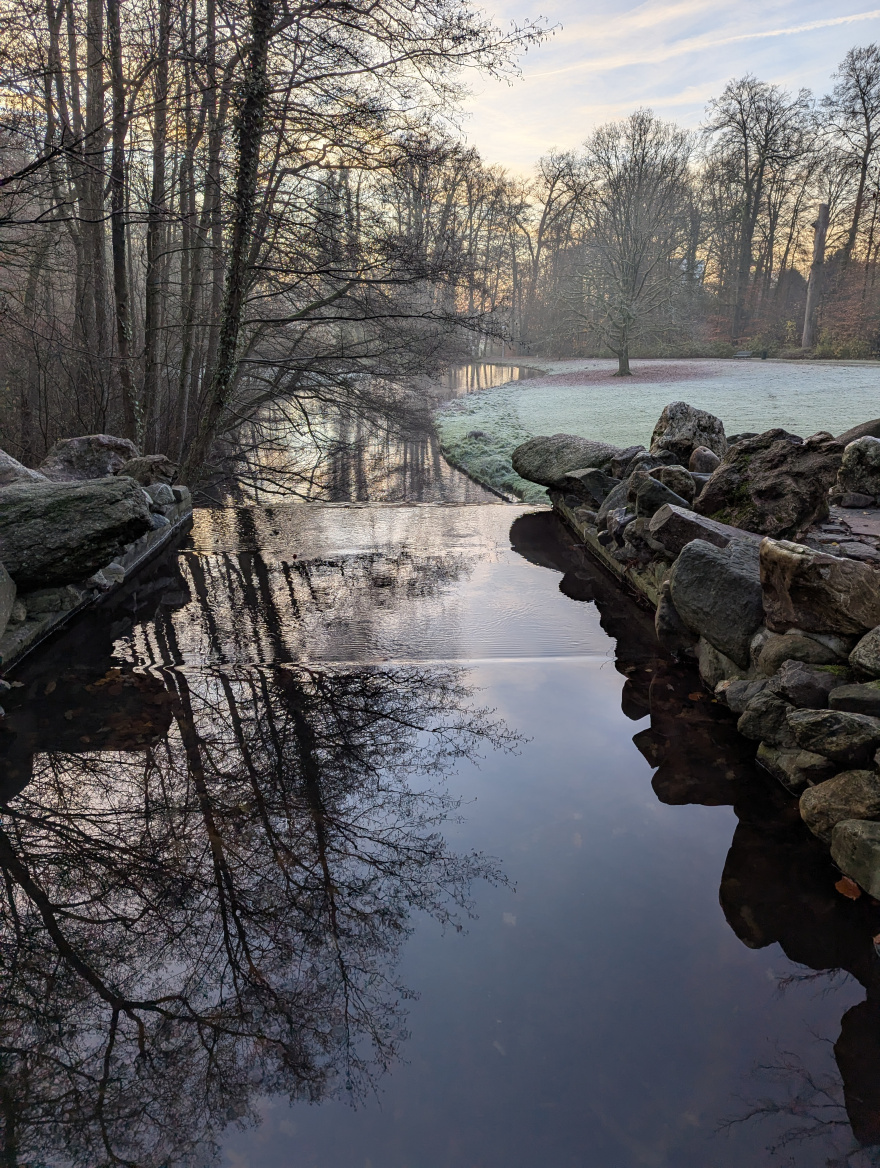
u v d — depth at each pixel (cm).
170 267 1355
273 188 976
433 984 188
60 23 932
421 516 793
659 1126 150
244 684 372
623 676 383
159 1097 160
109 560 461
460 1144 147
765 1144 145
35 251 852
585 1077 161
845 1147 144
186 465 1039
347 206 1018
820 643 299
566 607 487
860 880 223
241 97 843
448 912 213
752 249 4628
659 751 307
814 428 1683
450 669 390
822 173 3956
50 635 441
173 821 260
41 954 202
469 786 281
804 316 4266
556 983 188
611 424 1977
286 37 846
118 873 234
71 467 684
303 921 212
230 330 987
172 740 316
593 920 211
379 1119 153
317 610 479
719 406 2100
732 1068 164
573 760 300
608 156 3409
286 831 254
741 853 241
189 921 212
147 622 459
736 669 350
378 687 368
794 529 431
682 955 197
